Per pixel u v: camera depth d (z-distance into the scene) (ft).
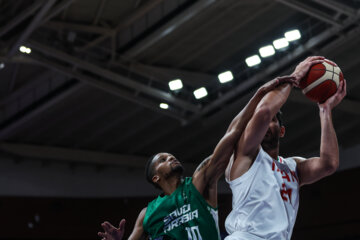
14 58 55.11
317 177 12.62
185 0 51.24
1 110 64.80
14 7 47.21
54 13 47.67
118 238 14.26
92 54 56.13
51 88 61.26
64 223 73.31
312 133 69.82
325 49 54.29
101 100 62.95
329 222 68.54
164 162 14.96
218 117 64.03
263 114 11.66
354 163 70.13
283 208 11.61
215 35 55.67
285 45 52.65
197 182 13.62
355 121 67.41
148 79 61.82
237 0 50.31
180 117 63.93
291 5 49.21
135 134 71.15
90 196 76.18
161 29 52.95
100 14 52.54
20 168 73.87
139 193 77.46
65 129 68.85
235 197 11.92
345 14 49.93
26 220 72.08
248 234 11.39
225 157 13.05
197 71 61.82
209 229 13.33
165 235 13.69
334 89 12.81
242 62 59.93
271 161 12.03
